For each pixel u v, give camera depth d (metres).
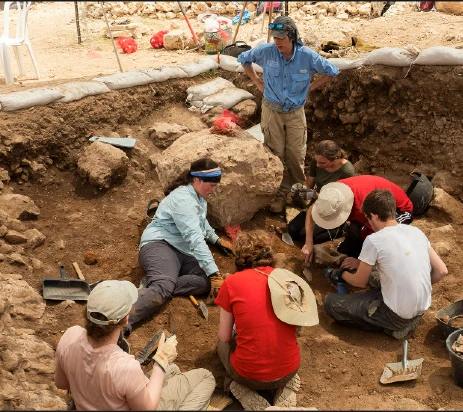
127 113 6.68
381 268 4.12
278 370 3.57
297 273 5.22
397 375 3.94
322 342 4.28
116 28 9.38
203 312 4.59
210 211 5.57
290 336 3.59
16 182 5.88
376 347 4.26
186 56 8.19
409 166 6.61
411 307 4.09
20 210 5.42
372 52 6.54
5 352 3.70
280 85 5.78
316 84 6.05
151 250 4.80
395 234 4.10
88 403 3.07
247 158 5.49
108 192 6.05
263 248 3.72
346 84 6.73
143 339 4.36
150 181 6.28
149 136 6.66
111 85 6.59
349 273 4.45
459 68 6.13
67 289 4.72
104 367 2.99
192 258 4.89
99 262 5.23
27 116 5.89
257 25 9.84
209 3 10.72
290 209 6.09
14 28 10.02
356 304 4.33
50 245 5.31
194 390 3.62
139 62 7.90
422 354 4.18
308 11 10.21
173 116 6.95
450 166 6.30
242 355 3.58
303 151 6.17
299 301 3.63
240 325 3.56
